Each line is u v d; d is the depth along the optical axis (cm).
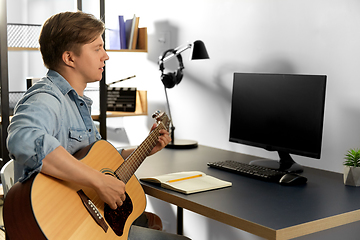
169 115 267
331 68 191
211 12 248
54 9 285
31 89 126
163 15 281
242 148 236
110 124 336
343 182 167
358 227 182
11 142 107
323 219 122
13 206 105
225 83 243
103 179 116
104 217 121
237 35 234
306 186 160
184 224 265
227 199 139
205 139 259
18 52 272
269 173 168
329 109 194
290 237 114
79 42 127
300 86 178
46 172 108
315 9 196
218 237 243
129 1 309
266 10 218
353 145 185
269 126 192
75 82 133
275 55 215
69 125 129
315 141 173
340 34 187
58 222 106
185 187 148
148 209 293
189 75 266
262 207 131
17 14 270
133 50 285
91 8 303
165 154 215
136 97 302
